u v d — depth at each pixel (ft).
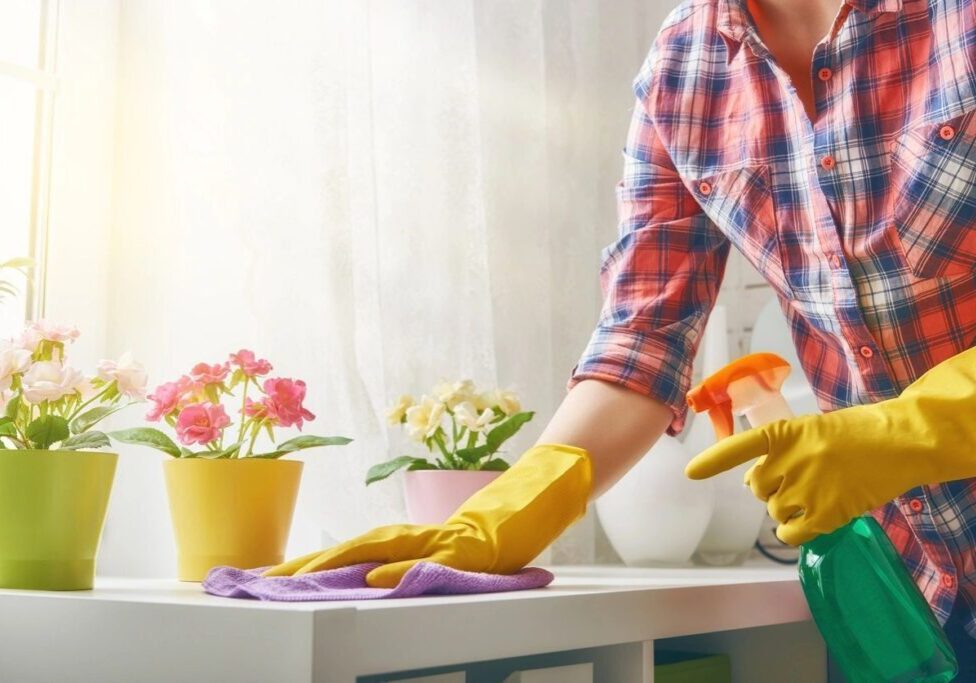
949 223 2.96
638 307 3.42
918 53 2.99
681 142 3.45
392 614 2.06
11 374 3.00
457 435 4.60
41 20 4.71
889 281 3.05
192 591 2.82
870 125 3.03
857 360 3.14
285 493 3.51
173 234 4.63
